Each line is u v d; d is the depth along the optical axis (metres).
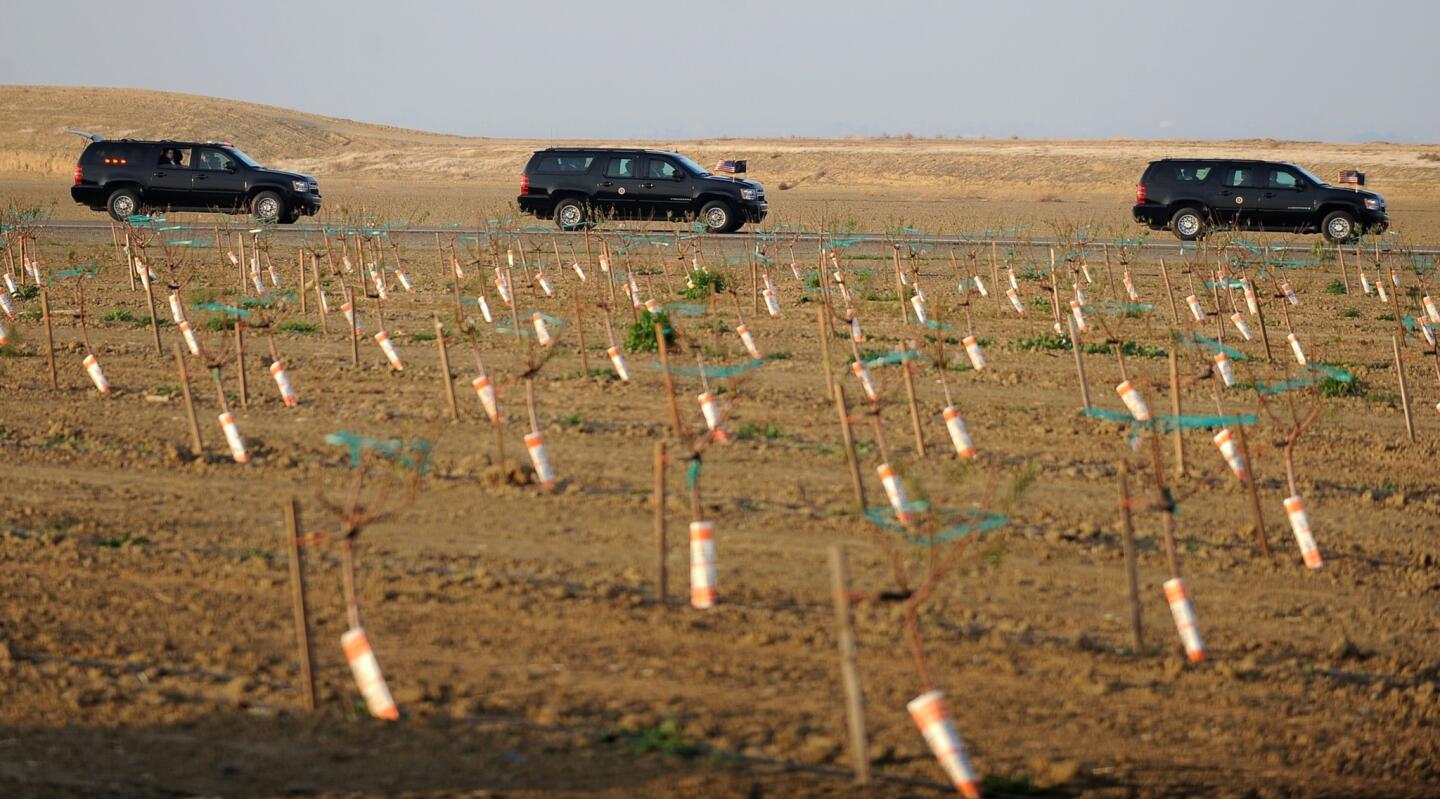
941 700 23.58
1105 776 25.39
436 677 28.80
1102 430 55.09
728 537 39.25
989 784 24.55
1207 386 66.00
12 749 24.75
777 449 50.06
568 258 124.50
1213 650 32.38
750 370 67.19
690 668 29.72
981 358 68.75
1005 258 127.81
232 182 149.25
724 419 54.94
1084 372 64.38
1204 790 25.03
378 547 37.84
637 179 147.62
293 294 97.50
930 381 65.44
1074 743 26.91
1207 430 55.75
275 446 49.53
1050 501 44.34
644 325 73.31
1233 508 44.84
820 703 28.08
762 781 24.27
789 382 64.44
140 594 33.72
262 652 30.06
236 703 27.20
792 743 26.03
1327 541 41.78
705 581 33.44
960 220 186.25
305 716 26.75
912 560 37.66
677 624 32.25
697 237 120.81
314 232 143.75
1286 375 70.00
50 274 106.75
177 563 36.09
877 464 48.31
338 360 69.44
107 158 149.25
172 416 54.84
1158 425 55.69
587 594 34.31
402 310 91.00
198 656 29.69
